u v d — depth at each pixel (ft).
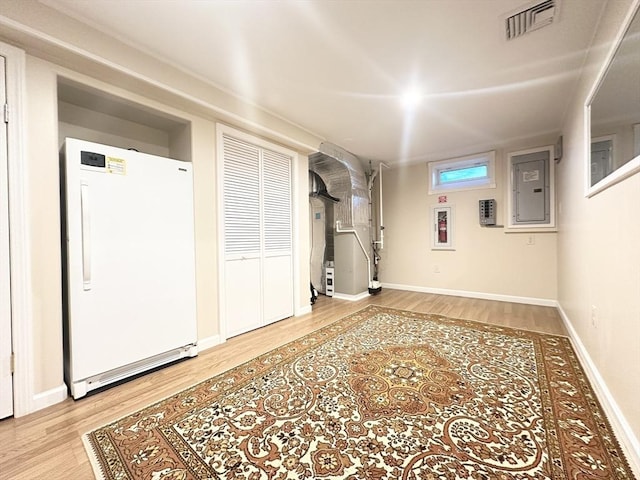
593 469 3.83
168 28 5.66
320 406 5.34
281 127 10.11
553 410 5.10
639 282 3.92
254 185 9.98
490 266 13.96
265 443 4.42
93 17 5.36
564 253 10.28
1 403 5.05
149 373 6.86
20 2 4.79
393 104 9.05
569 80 7.68
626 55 4.22
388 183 17.17
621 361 4.56
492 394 5.65
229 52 6.42
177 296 7.46
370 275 16.14
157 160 7.08
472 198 14.38
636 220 3.99
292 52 6.46
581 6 5.19
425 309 12.30
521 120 10.35
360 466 3.95
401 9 5.22
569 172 9.09
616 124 4.68
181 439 4.54
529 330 9.40
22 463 4.10
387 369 6.78
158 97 7.18
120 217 6.38
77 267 5.75
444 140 12.46
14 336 5.15
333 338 8.91
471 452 4.17
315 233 16.38
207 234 8.40
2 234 5.05
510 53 6.56
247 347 8.35
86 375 5.83
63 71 5.72
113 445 4.42
